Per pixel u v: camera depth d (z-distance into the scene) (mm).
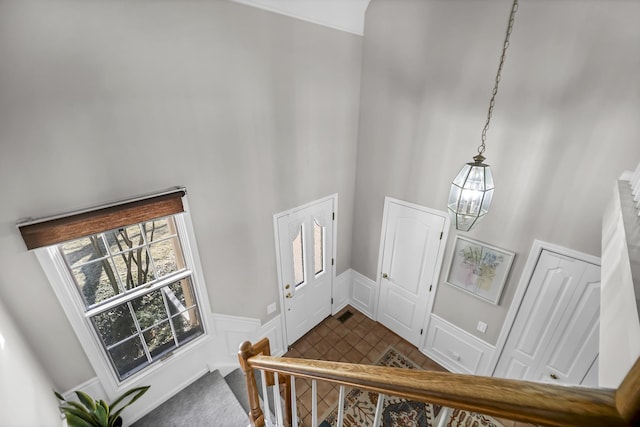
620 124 1922
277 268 3219
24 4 1391
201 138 2199
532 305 2646
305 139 2953
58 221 1711
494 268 2781
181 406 2688
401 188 3336
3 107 1458
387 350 3783
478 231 2814
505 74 2314
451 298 3250
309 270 3652
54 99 1575
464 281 3053
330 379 993
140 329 2396
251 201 2697
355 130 3484
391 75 3029
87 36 1585
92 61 1634
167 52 1875
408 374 738
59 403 2023
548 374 2715
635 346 577
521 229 2537
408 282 3641
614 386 628
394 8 2795
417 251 3418
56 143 1641
